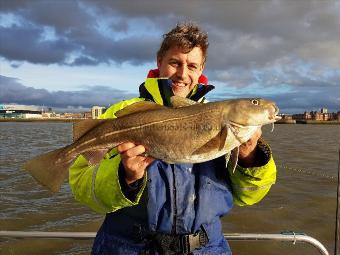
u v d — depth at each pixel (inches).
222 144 27.6
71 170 31.6
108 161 29.5
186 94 34.4
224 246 32.1
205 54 34.9
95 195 28.9
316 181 135.3
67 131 546.0
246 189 31.6
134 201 28.1
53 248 74.7
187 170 30.9
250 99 28.6
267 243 74.8
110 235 31.3
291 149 243.4
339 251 56.1
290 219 91.9
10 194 115.6
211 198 31.2
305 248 73.4
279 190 120.1
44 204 105.0
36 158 28.6
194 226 30.5
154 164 30.5
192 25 34.4
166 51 34.1
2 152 228.2
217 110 28.0
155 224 30.2
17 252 73.0
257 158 29.9
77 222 90.2
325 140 333.7
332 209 99.9
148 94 34.3
